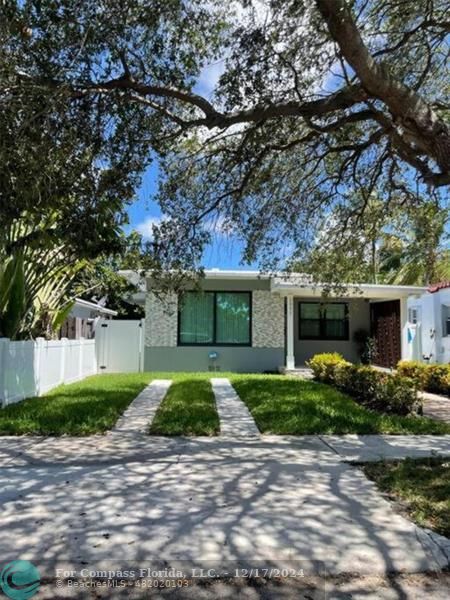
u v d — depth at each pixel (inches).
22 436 271.0
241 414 334.0
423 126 190.2
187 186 317.1
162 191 315.3
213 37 220.7
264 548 136.6
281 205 348.2
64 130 199.6
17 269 383.2
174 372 623.2
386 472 206.7
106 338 646.5
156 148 245.4
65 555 131.9
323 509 165.5
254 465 217.6
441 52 274.1
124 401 366.3
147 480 195.5
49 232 270.4
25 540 140.4
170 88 221.1
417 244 396.2
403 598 114.3
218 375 563.5
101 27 188.5
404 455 234.8
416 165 228.5
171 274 331.0
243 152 290.8
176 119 234.1
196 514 160.1
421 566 128.3
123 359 646.5
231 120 224.8
